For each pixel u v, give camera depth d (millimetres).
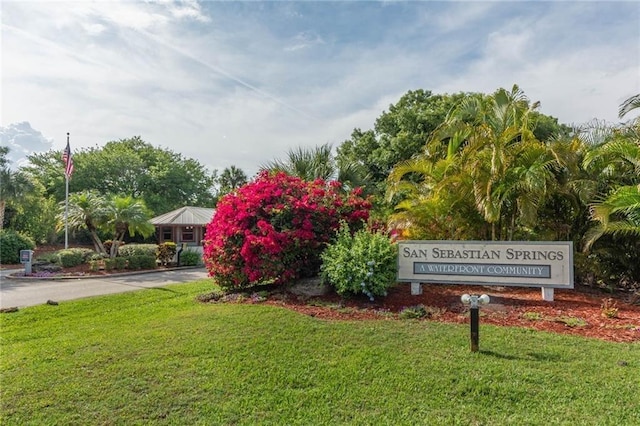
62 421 3316
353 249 6938
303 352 4617
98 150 37281
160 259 17547
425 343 4797
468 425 3113
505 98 9578
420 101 21719
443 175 8875
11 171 21422
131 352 4789
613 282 8945
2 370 4398
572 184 8062
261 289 8070
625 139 7668
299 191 8469
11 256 18156
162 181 36938
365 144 22000
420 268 7047
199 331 5465
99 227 17156
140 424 3252
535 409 3301
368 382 3863
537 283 6523
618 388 3592
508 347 4609
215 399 3621
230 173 39312
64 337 5703
